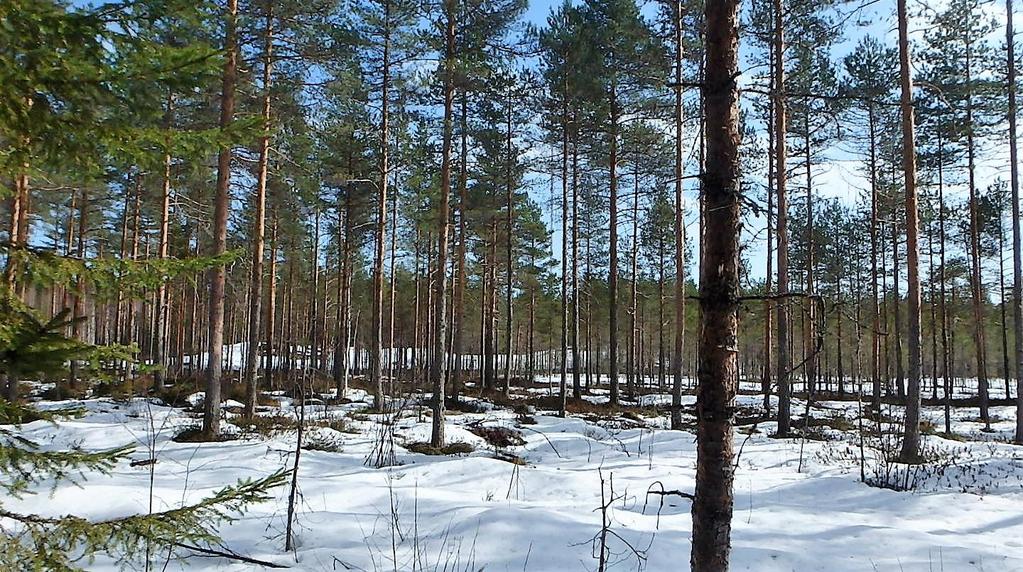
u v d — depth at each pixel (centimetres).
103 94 262
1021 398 1449
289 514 506
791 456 1152
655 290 3725
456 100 1916
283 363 3023
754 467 1048
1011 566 498
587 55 1855
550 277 3750
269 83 1341
